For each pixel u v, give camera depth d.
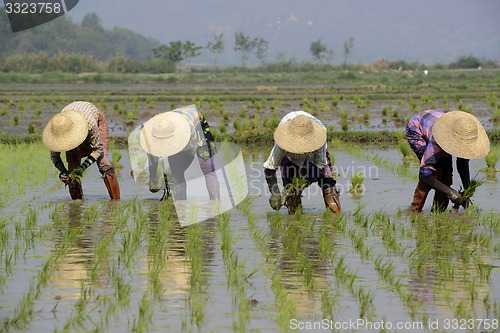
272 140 49.47
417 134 25.89
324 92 112.44
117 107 74.62
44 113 74.44
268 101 87.31
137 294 16.55
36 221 24.25
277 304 15.81
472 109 72.81
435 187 25.02
